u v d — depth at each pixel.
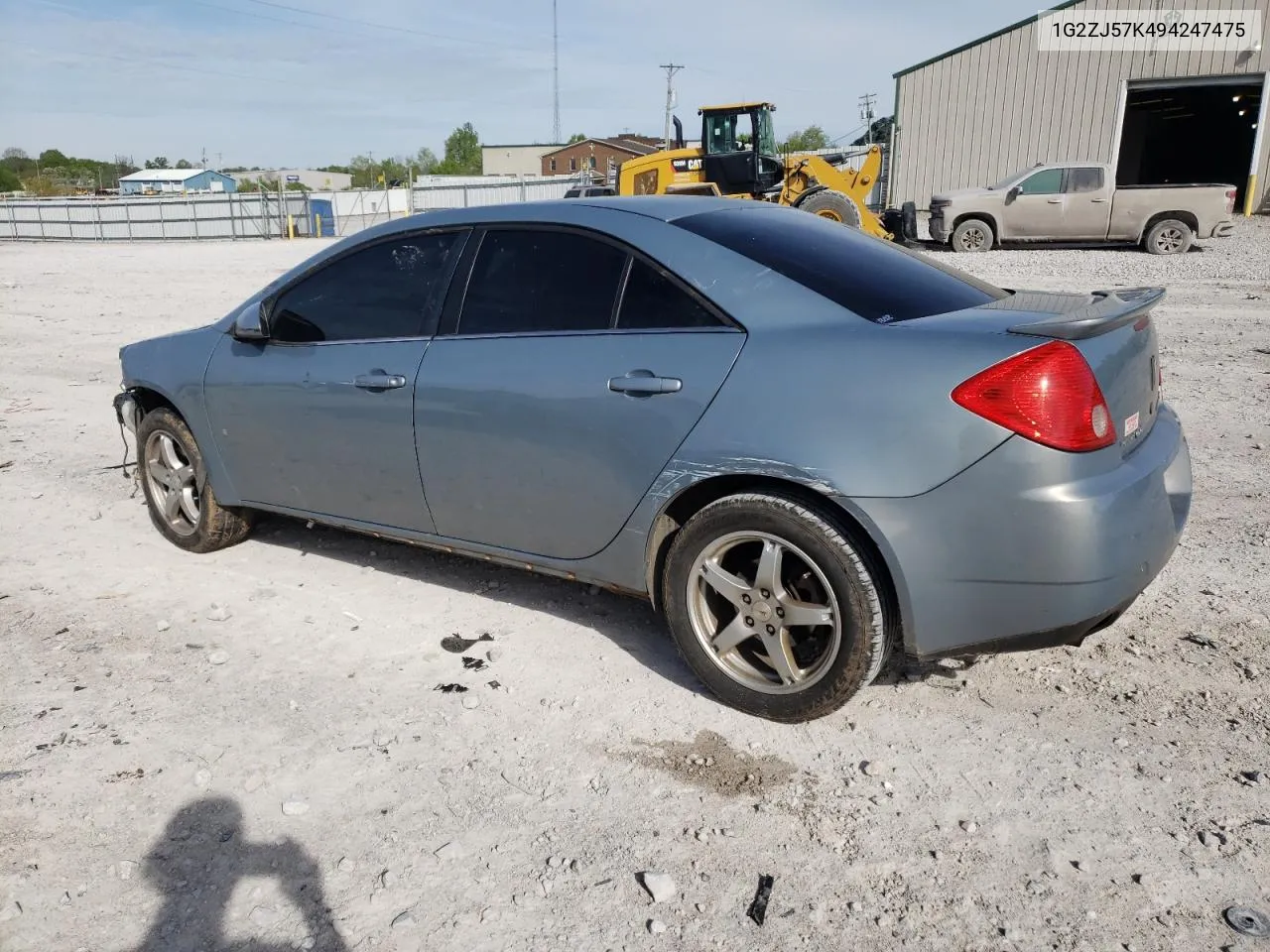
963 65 27.72
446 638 3.87
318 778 2.96
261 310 4.24
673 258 3.29
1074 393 2.70
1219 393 7.52
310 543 4.96
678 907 2.43
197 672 3.62
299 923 2.39
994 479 2.71
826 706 3.07
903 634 2.94
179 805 2.84
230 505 4.62
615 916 2.40
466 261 3.77
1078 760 2.96
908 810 2.76
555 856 2.62
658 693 3.42
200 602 4.25
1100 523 2.70
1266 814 2.70
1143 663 3.51
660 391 3.15
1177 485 3.15
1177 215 18.59
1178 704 3.24
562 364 3.39
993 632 2.86
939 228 20.06
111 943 2.34
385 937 2.35
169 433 4.77
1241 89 26.92
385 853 2.64
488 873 2.56
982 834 2.66
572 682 3.51
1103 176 18.94
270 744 3.14
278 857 2.63
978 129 27.98
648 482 3.22
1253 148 26.59
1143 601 3.99
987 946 2.29
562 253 3.55
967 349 2.77
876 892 2.46
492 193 51.78
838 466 2.85
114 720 3.29
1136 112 32.41
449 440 3.69
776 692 3.15
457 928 2.37
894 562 2.84
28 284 18.00
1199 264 16.47
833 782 2.90
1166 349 9.32
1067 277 15.16
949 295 3.35
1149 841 2.61
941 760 2.99
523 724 3.24
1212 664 3.49
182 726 3.25
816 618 3.01
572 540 3.52
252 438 4.37
